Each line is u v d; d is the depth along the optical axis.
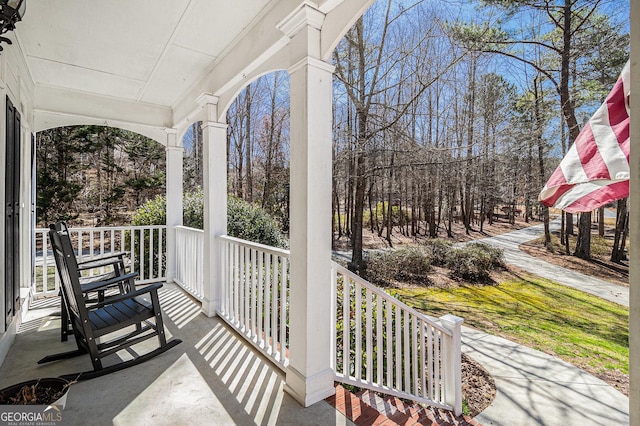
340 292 3.46
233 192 11.89
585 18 5.20
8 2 1.53
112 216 11.34
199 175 12.66
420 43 7.46
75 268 2.19
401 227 8.20
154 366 2.39
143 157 11.96
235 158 11.93
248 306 2.88
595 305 5.14
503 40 6.27
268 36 2.37
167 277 4.79
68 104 3.99
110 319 2.37
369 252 7.84
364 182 7.88
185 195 6.64
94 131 10.99
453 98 7.57
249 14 2.44
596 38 5.15
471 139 7.29
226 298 3.30
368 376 2.24
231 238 3.18
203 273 3.65
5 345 2.51
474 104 7.21
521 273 6.21
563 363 3.99
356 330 2.21
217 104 3.43
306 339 1.97
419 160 7.65
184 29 2.64
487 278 6.48
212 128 3.44
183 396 2.03
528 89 6.25
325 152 2.04
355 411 1.91
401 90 8.09
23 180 3.53
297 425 1.78
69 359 2.50
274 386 2.15
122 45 2.90
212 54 3.07
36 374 2.28
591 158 1.80
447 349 2.62
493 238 6.91
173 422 1.78
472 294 6.06
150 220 5.45
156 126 4.60
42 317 3.39
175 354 2.58
